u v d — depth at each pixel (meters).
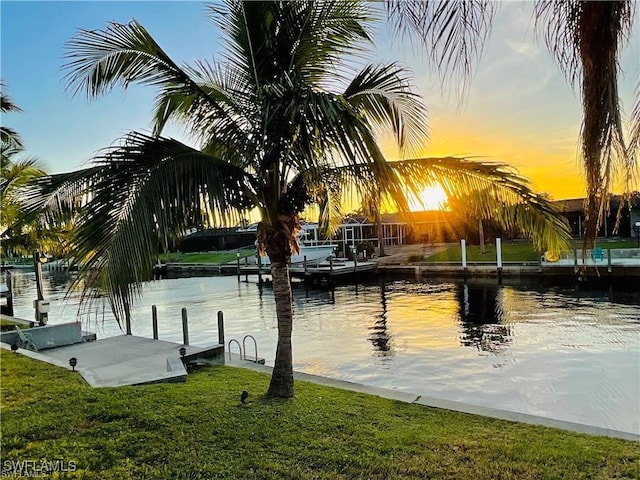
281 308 5.13
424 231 39.06
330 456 3.54
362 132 3.62
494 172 4.31
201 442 3.79
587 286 18.62
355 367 8.68
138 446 3.70
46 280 34.97
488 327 11.84
